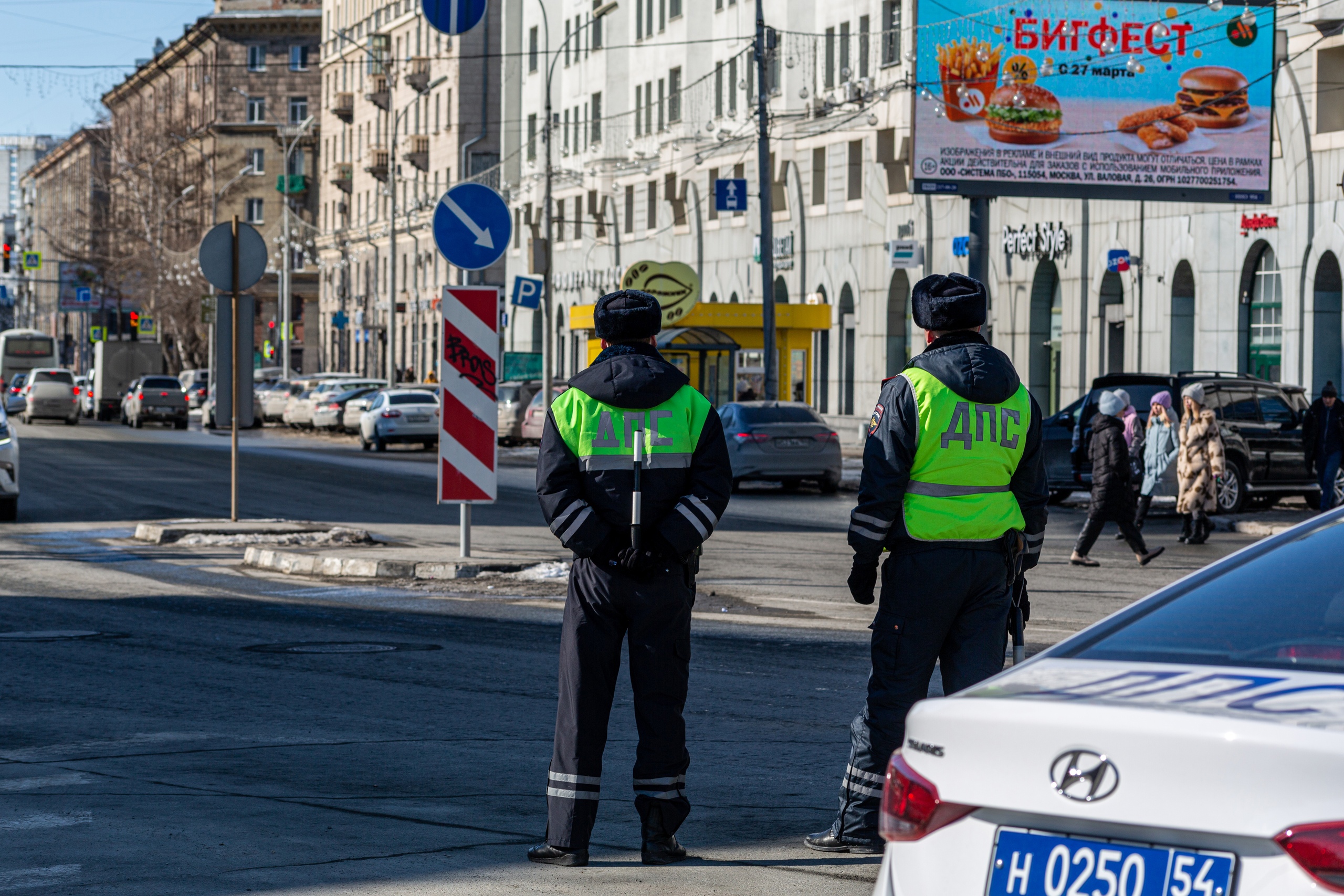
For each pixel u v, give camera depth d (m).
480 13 34.84
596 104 138.50
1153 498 54.22
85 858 12.75
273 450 93.06
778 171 105.56
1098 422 37.62
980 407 12.25
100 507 53.06
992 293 84.69
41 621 27.67
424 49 182.38
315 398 117.69
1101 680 6.88
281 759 16.89
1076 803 6.23
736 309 87.25
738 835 13.66
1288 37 65.25
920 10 64.56
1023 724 6.43
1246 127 65.50
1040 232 79.75
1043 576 35.38
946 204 86.81
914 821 6.75
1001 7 65.12
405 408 92.50
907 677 12.43
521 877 12.20
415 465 79.94
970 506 12.22
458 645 25.05
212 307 118.69
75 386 137.38
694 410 12.68
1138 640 7.36
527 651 24.45
